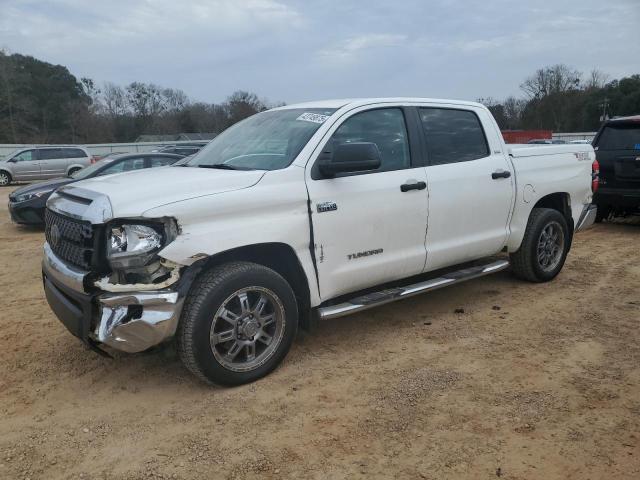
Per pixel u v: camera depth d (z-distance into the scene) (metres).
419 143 4.76
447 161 4.95
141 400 3.71
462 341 4.58
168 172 4.20
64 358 4.40
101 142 72.00
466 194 4.98
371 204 4.31
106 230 3.45
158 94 79.75
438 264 4.92
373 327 4.92
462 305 5.47
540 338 4.61
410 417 3.43
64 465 3.03
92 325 3.50
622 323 4.92
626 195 9.03
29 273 7.26
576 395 3.66
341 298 4.49
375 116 4.57
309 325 4.20
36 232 10.73
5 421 3.48
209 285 3.58
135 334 3.40
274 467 2.98
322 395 3.72
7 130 66.31
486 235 5.27
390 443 3.17
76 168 25.41
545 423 3.34
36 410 3.61
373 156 3.92
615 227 9.82
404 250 4.60
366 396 3.70
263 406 3.59
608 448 3.09
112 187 3.72
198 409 3.57
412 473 2.90
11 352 4.54
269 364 3.94
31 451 3.16
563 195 6.18
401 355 4.33
